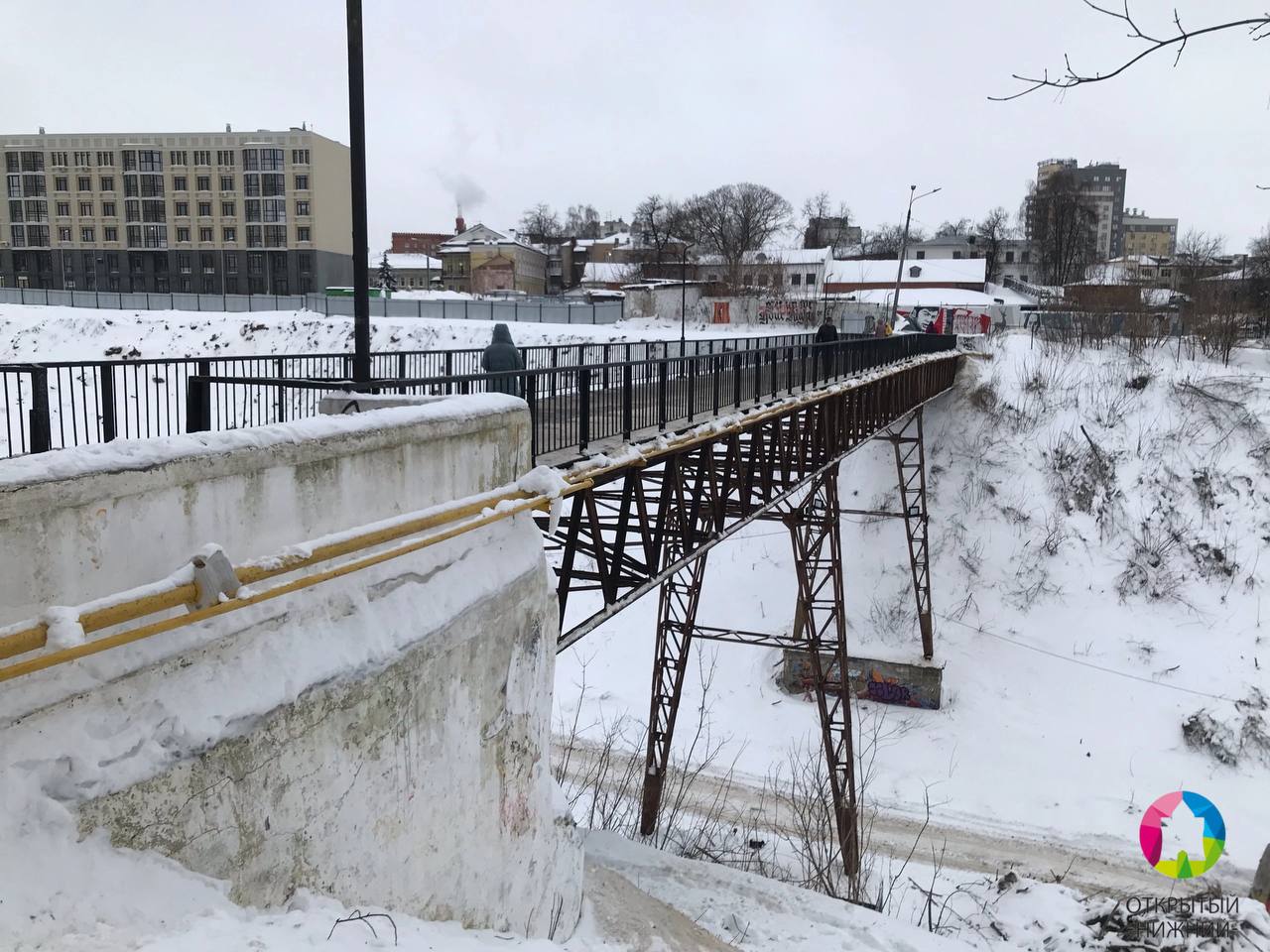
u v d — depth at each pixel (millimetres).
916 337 27484
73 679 3139
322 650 4258
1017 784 19578
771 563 28391
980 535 28375
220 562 3539
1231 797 19234
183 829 3408
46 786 2988
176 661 3518
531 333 41031
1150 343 40875
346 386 6707
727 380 13836
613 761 19469
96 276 68938
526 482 6309
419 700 4930
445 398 5926
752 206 83438
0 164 68375
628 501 9031
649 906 9047
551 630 6688
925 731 21703
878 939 9797
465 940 4715
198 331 41812
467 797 5535
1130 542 27453
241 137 66625
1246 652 23656
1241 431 30219
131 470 3422
